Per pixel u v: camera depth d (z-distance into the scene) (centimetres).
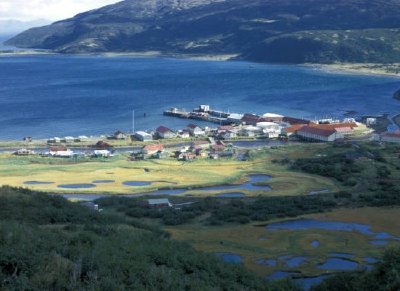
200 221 10494
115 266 4472
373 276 5494
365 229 9850
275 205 11456
